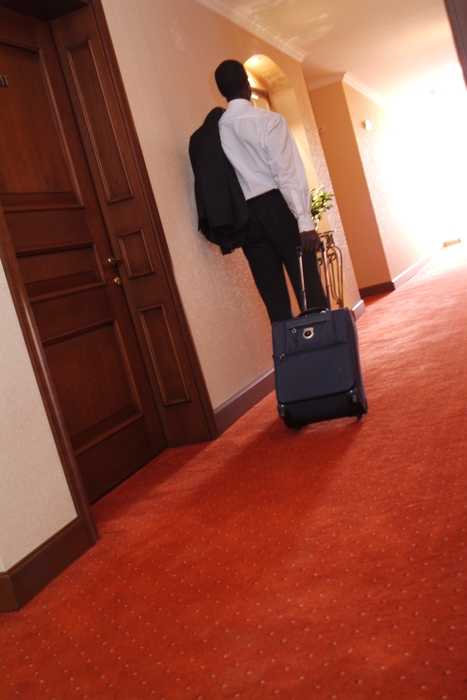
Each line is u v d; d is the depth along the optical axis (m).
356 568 1.77
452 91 12.09
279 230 3.58
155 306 3.50
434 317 5.37
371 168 9.05
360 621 1.53
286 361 3.11
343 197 8.70
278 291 3.78
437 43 8.41
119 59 3.45
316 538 2.02
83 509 2.48
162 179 3.64
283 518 2.24
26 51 3.17
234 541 2.17
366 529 1.98
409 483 2.21
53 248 3.06
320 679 1.37
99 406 3.21
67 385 3.01
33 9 3.20
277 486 2.55
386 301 7.61
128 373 3.45
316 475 2.54
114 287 3.48
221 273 4.14
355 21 6.41
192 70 4.29
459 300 5.87
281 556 1.97
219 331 3.96
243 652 1.55
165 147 3.74
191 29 4.43
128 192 3.44
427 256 11.44
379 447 2.64
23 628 1.99
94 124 3.41
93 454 3.08
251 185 3.53
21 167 2.98
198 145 3.67
